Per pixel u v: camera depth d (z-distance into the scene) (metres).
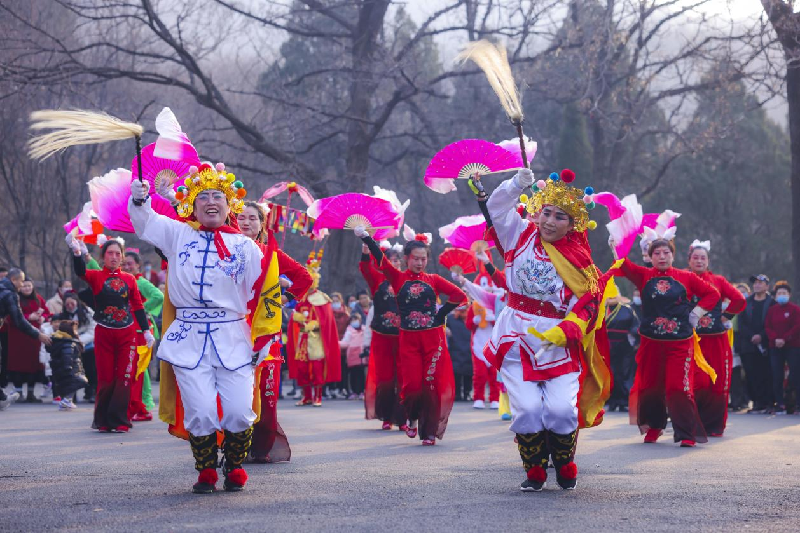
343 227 10.00
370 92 28.48
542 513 5.08
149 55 26.22
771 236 37.16
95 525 4.72
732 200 36.53
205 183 5.79
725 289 10.45
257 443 7.50
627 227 7.77
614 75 30.38
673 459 8.00
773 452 8.61
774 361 14.59
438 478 6.61
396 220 9.98
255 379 6.05
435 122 36.12
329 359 16.12
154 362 22.75
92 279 10.56
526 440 5.93
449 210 39.06
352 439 9.83
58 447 8.81
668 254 9.36
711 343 10.40
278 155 27.55
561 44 28.05
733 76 25.42
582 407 6.09
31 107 30.45
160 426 11.32
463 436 10.28
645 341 9.44
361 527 4.65
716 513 5.11
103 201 6.57
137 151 5.69
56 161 29.98
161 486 6.16
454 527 4.66
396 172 40.88
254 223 6.87
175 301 5.74
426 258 9.95
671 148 30.94
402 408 10.80
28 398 16.58
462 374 17.80
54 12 32.38
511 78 5.96
